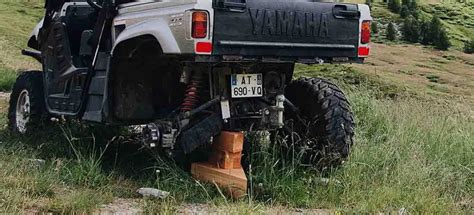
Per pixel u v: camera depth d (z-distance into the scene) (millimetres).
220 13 5109
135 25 5723
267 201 5215
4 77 16125
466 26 74000
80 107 6359
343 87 9883
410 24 61719
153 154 6000
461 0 82312
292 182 5461
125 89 6016
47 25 7453
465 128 8484
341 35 5688
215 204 5062
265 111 5840
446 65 49156
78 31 7031
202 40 5047
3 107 10469
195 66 5695
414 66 46250
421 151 6727
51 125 7473
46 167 5699
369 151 6418
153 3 5609
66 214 4570
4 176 5246
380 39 60062
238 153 5598
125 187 5441
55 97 6914
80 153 6016
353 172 5773
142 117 6094
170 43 5199
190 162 6004
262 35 5285
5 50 27312
